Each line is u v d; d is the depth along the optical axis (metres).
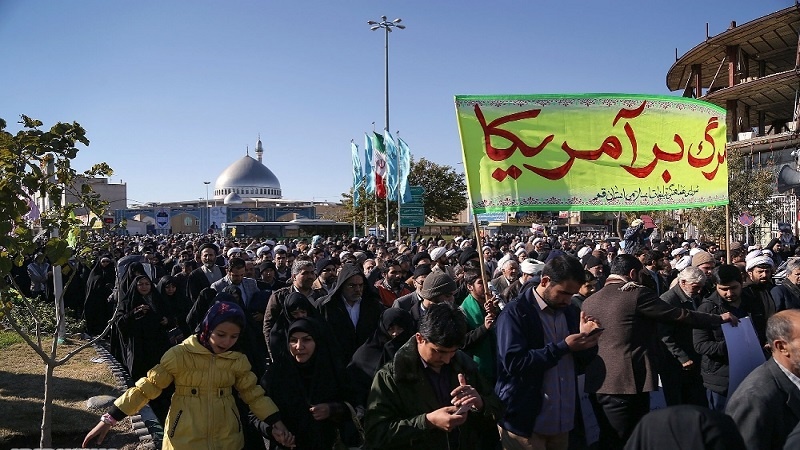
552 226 45.31
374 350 5.14
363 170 29.06
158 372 4.12
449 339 3.42
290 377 4.46
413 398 3.60
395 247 18.17
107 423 4.03
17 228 5.36
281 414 4.40
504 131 5.88
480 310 6.16
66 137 5.61
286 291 7.00
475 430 3.85
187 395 4.15
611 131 6.13
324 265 8.31
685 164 6.40
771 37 31.12
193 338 4.25
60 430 6.61
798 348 3.15
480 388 3.80
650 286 7.10
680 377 6.43
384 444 3.52
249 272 10.47
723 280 5.71
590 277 6.46
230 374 4.23
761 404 3.15
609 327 5.14
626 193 6.18
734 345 5.19
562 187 5.95
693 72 36.62
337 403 4.44
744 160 28.77
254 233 55.62
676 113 6.42
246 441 5.02
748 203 26.23
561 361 4.56
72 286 14.12
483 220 37.06
